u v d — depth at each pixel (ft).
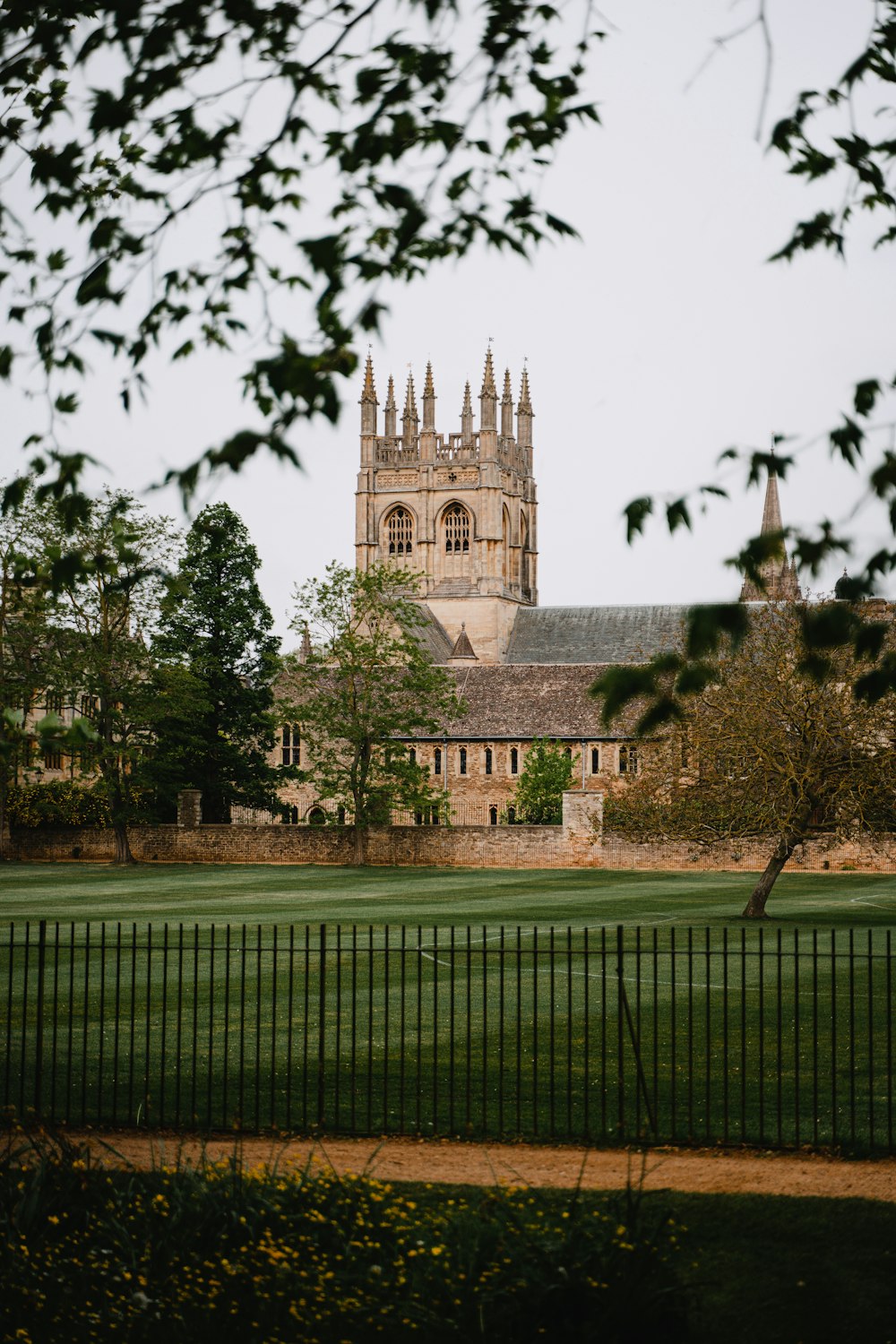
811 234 33.71
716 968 109.70
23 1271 38.06
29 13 36.99
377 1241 40.57
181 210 36.60
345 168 35.42
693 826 160.76
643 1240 39.19
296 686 281.33
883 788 150.61
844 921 145.79
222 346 36.29
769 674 155.33
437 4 32.40
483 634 483.10
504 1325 36.01
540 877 223.92
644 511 25.90
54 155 38.04
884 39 35.32
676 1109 61.98
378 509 511.81
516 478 526.16
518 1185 48.49
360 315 28.14
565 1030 81.82
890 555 26.32
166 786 279.49
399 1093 65.57
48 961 110.73
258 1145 55.52
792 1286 39.47
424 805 268.00
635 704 223.51
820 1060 72.18
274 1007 60.64
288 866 263.08
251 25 36.09
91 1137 56.24
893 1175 51.24
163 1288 37.65
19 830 283.18
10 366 35.35
